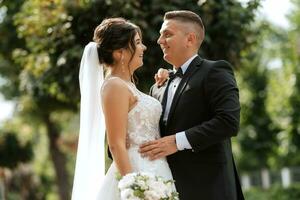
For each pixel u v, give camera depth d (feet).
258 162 101.76
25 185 72.49
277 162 95.50
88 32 26.78
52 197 101.81
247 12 27.14
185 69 16.76
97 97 16.55
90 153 16.62
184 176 16.40
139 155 15.78
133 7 25.96
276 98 75.41
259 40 31.19
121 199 15.81
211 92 16.08
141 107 15.94
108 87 15.58
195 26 16.80
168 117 16.55
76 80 27.32
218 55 27.07
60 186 65.67
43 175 102.78
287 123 72.79
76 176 16.67
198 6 26.30
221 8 26.86
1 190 62.85
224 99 15.81
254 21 27.55
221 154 16.48
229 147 17.04
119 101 15.46
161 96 17.12
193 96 16.31
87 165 16.61
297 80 71.51
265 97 92.68
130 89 15.81
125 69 16.12
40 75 29.53
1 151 63.26
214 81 16.12
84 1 26.58
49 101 47.32
